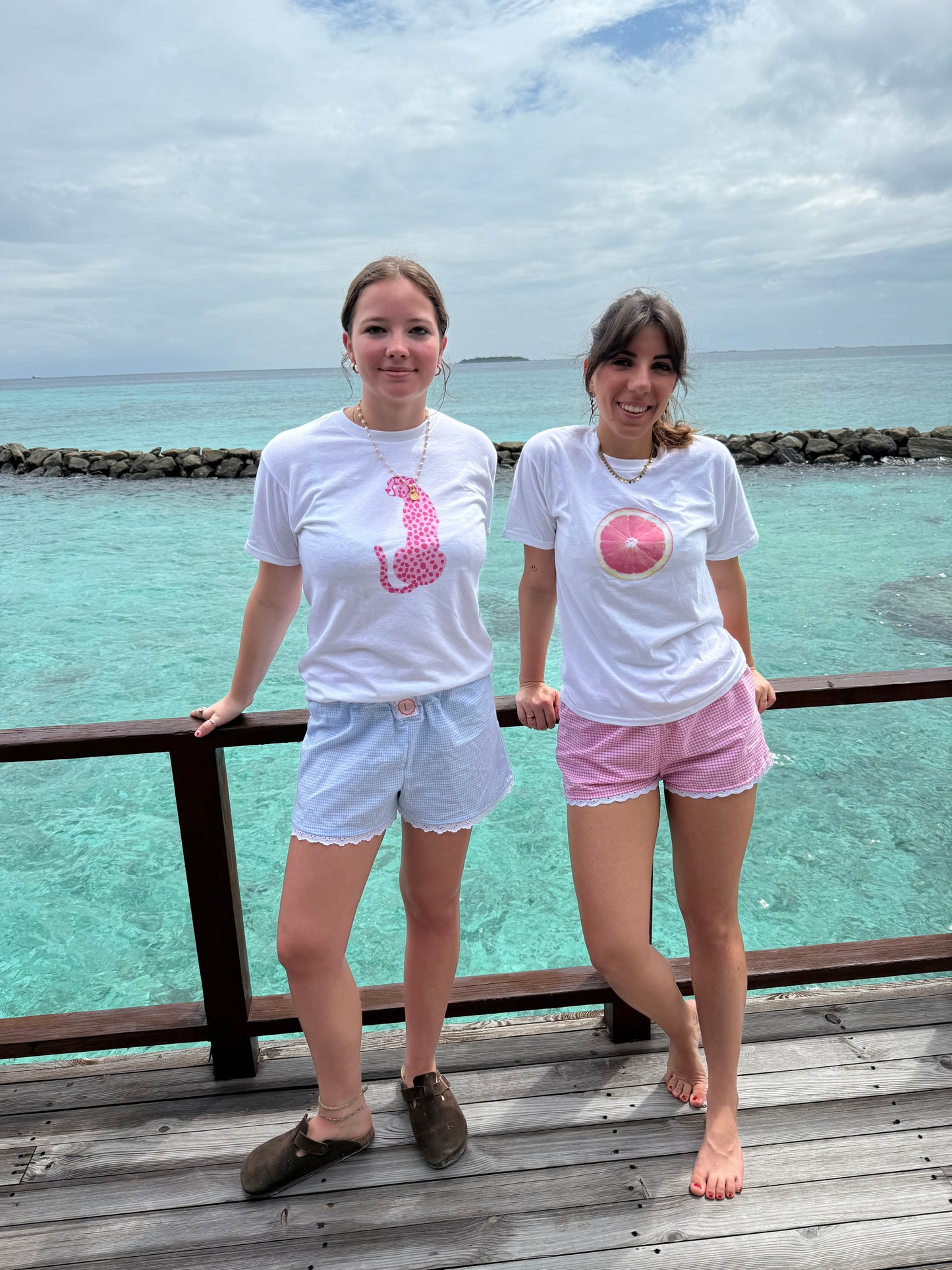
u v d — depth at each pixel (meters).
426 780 1.58
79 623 9.34
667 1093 1.94
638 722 1.58
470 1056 2.05
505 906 4.29
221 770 1.81
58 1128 1.86
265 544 1.59
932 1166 1.73
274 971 3.94
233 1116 1.89
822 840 4.77
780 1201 1.66
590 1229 1.61
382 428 1.55
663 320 1.49
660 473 1.62
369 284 1.48
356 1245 1.59
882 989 2.26
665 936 4.21
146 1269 1.54
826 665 7.53
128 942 4.08
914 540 11.91
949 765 5.62
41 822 5.21
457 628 1.56
